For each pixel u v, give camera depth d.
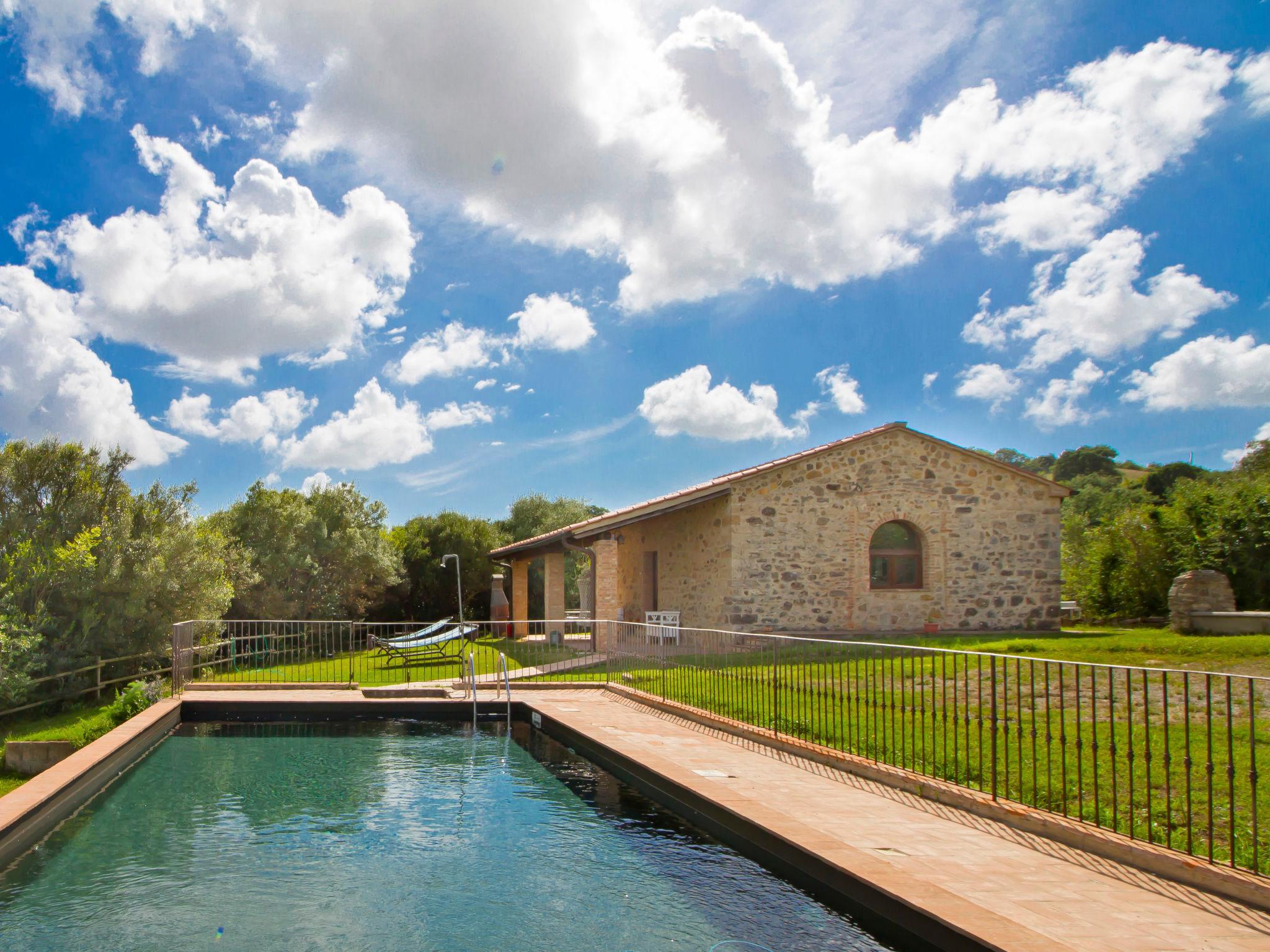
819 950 3.89
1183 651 10.95
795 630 15.76
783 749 7.16
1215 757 5.99
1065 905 3.75
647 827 6.00
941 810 5.30
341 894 4.73
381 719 10.27
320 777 7.58
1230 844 4.19
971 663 11.02
